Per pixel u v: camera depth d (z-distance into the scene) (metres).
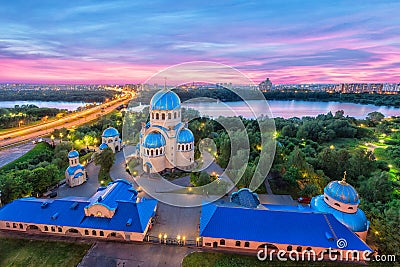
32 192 61.34
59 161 81.88
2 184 56.50
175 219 52.91
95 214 48.06
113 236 46.84
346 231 42.50
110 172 77.38
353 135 124.38
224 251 43.62
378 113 162.00
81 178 69.94
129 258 42.16
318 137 116.69
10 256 42.34
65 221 47.19
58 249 43.94
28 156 93.31
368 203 55.94
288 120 144.88
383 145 111.50
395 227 42.69
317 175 66.38
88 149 100.81
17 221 47.41
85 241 45.84
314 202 51.34
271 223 44.34
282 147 82.75
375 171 73.50
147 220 48.34
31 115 172.50
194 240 46.66
